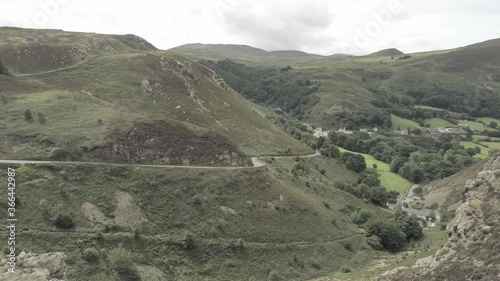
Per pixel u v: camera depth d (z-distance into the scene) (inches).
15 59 5032.0
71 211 2743.6
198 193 3238.2
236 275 2817.4
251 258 2984.7
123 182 3080.7
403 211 4889.3
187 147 3622.0
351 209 4566.9
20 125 3368.6
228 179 3464.6
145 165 3326.8
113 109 3961.6
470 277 2090.3
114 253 2551.7
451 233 2635.3
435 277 2246.6
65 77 4960.6
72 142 3250.5
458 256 2337.6
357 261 3476.9
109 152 3260.3
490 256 2146.9
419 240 4269.2
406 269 2630.4
